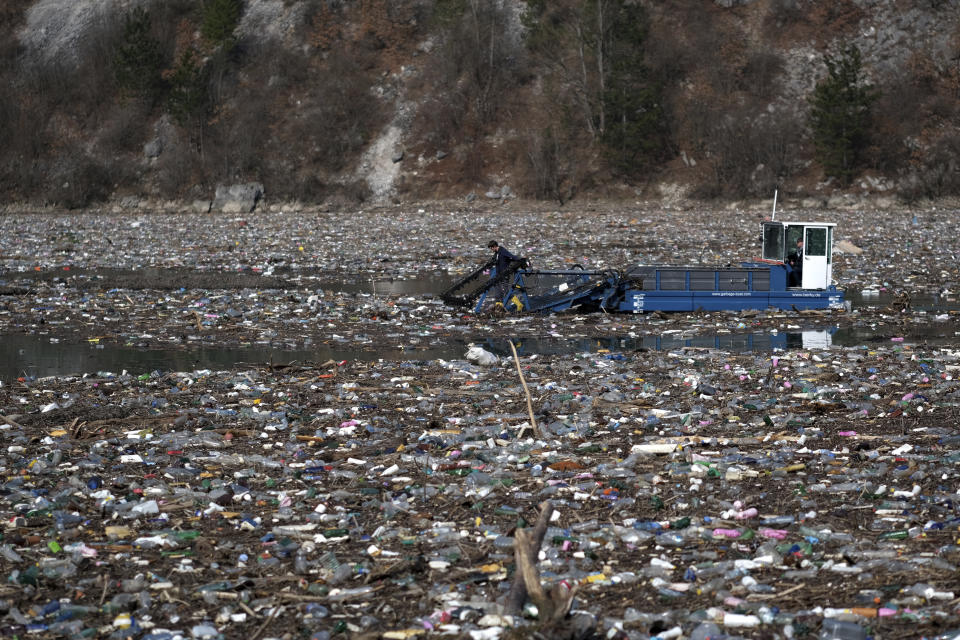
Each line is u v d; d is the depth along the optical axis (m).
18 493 35.25
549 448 40.88
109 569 28.25
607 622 23.62
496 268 86.75
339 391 52.94
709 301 84.88
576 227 188.50
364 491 35.19
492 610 24.66
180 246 158.75
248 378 56.72
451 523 31.83
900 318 81.62
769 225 88.31
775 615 23.94
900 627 23.14
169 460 40.06
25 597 26.31
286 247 154.00
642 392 51.84
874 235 160.62
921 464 37.53
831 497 34.03
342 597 25.73
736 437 42.41
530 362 61.72
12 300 92.69
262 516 33.19
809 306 85.19
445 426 45.25
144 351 69.00
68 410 48.41
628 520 31.45
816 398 49.56
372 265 128.75
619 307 84.81
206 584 26.91
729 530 30.28
